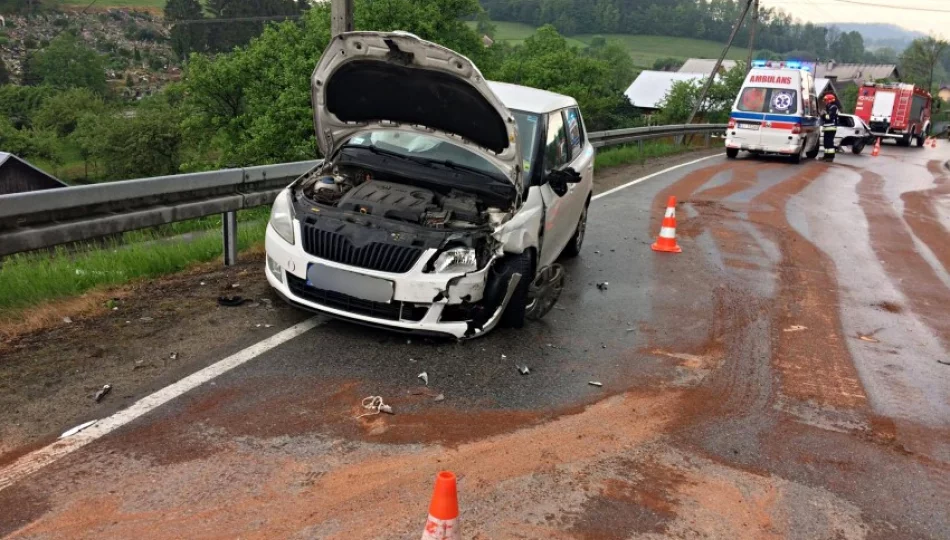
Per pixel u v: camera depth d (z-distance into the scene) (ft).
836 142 96.68
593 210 38.58
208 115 124.06
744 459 13.47
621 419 14.61
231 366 15.20
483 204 18.54
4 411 12.73
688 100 140.15
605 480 12.33
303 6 365.20
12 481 10.80
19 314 16.75
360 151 19.92
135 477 11.13
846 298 24.97
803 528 11.50
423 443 12.92
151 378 14.40
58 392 13.55
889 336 21.27
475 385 15.42
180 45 398.21
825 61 367.25
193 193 20.71
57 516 10.11
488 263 16.71
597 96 172.45
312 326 17.67
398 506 11.03
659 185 50.06
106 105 312.09
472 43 115.24
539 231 19.10
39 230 16.60
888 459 13.94
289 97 92.89
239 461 11.80
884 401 16.57
